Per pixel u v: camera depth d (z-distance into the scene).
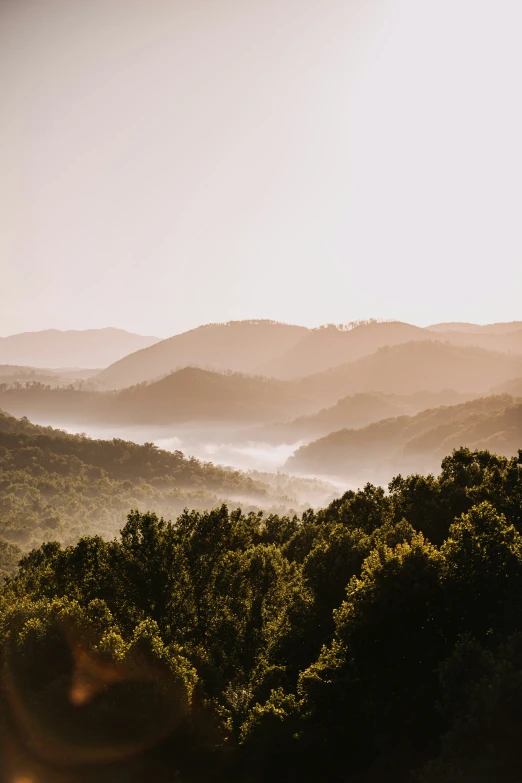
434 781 17.06
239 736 23.48
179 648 26.16
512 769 16.81
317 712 22.34
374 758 21.80
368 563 25.67
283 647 30.83
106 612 28.94
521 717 17.12
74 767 21.33
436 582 24.06
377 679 23.17
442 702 21.17
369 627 24.05
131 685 21.84
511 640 19.50
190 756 22.64
